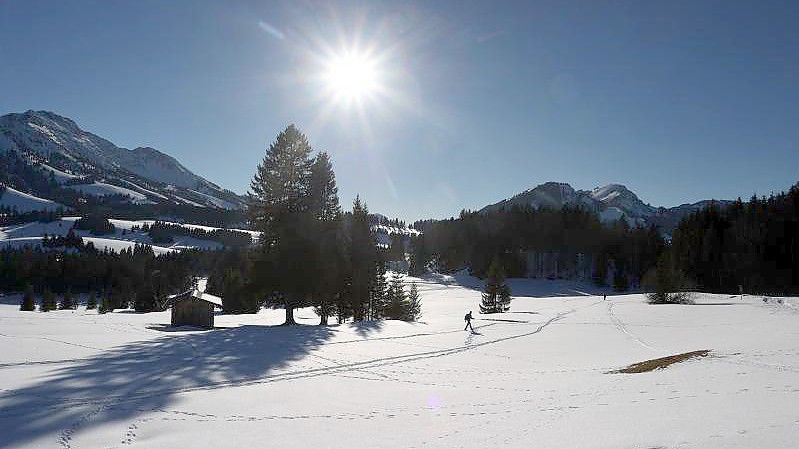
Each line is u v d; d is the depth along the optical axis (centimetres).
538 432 1135
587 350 2998
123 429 1302
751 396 1312
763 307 5388
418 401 1644
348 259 5081
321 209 4772
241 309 7925
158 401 1594
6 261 13150
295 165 4722
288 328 3975
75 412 1441
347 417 1427
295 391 1803
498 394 1742
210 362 2308
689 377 1736
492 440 1105
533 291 10794
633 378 1866
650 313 5197
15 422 1341
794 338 2539
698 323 4203
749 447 852
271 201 4603
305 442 1188
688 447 885
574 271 13038
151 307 10675
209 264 18425
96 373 1962
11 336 2861
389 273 14275
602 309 6003
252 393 1748
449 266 14438
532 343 3350
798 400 1220
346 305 5284
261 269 4409
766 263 8481
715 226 10162
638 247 12150
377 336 3575
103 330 3466
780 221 8656
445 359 2662
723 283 9100
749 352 2170
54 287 13550
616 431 1065
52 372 1953
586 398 1536
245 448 1151
